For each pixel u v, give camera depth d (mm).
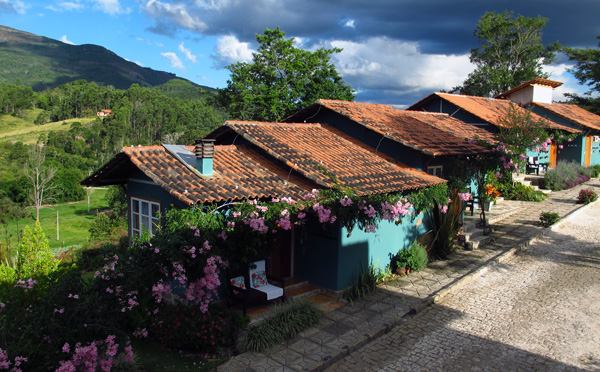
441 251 12992
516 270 11945
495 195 18141
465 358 7387
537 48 41438
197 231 7301
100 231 23297
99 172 10078
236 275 9148
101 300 5977
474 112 22719
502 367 7086
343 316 9031
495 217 17156
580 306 9477
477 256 12984
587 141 29359
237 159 10844
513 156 16328
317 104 15352
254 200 8523
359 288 10336
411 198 11617
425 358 7410
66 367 4906
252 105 29172
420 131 15117
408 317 9102
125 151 9328
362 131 14539
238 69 29359
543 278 11273
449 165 14273
